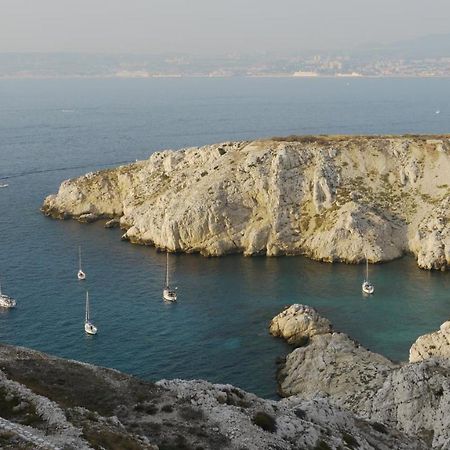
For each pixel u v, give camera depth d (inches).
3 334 3998.5
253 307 4525.1
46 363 2065.7
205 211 5900.6
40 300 4594.0
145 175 7155.5
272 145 6515.8
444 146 6269.7
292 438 1877.5
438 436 2507.4
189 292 4815.5
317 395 3031.5
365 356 3553.2
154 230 6063.0
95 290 4830.2
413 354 3518.7
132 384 2007.9
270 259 5679.1
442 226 5531.5
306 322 3973.9
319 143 6505.9
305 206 6028.5
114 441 1519.4
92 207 7126.0
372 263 5462.6
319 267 5428.2
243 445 1706.4
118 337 3988.7
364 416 2748.5
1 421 1505.9
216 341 3951.8
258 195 6097.4
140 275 5201.8
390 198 6028.5
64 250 5851.4
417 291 4827.8
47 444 1405.0
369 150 6378.0
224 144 6939.0
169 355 3752.5
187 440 1689.2
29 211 7283.5
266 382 3459.6
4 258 5556.1
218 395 2015.3
